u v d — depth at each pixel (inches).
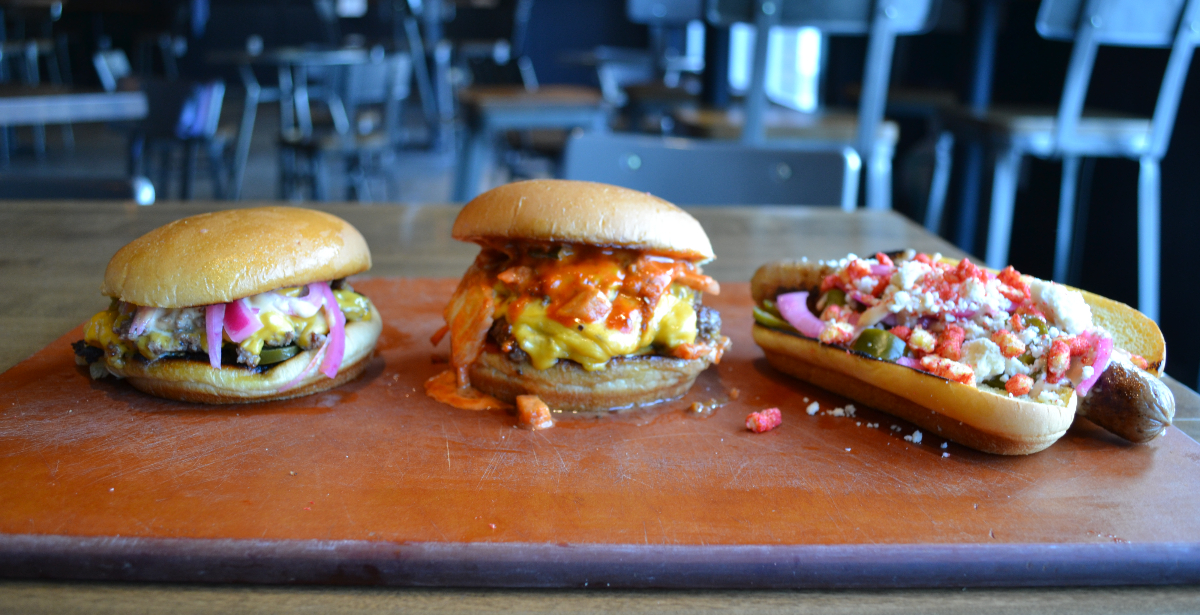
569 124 49.4
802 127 43.8
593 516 13.9
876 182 44.6
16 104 39.2
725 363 19.4
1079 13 35.2
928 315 17.0
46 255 23.7
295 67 82.7
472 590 13.1
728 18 37.3
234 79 135.2
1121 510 14.3
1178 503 14.5
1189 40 34.3
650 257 17.1
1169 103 35.8
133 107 44.4
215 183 66.8
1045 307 16.3
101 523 13.4
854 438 16.4
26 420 16.0
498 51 86.0
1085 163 47.3
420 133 118.6
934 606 13.1
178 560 12.9
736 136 44.0
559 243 16.9
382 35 126.3
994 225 41.0
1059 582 13.4
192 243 16.3
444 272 23.8
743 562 13.1
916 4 36.0
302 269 16.6
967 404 15.4
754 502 14.4
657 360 17.2
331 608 12.7
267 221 17.1
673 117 51.0
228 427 16.1
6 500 13.8
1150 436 15.8
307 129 86.7
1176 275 40.8
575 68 138.1
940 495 14.7
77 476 14.5
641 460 15.5
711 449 15.9
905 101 54.1
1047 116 41.1
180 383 16.5
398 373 18.4
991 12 45.6
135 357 16.7
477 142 49.2
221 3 132.8
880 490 14.8
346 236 17.7
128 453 15.2
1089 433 16.6
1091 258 47.9
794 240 26.4
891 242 26.4
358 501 14.1
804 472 15.3
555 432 16.4
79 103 41.7
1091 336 15.9
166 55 127.7
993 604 13.1
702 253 17.1
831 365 17.4
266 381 16.6
